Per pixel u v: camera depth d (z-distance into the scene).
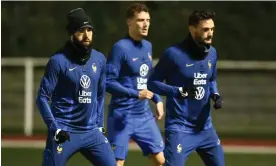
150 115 27.28
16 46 72.38
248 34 70.81
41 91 21.38
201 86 23.23
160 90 23.12
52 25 72.50
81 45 21.52
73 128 21.97
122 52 26.39
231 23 70.94
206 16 22.53
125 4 70.88
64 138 20.69
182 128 23.14
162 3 70.88
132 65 26.58
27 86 60.53
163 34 70.44
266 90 64.81
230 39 70.81
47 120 21.09
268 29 70.62
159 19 70.69
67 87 21.73
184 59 22.97
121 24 70.88
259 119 64.81
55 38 72.50
